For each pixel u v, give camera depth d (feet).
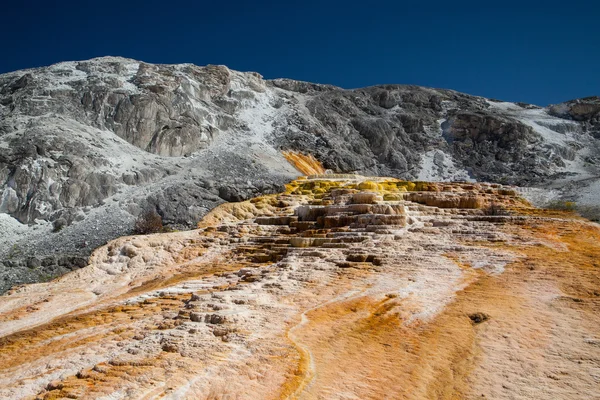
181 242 57.16
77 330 30.81
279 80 168.86
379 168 128.36
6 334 36.24
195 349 21.75
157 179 82.69
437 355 21.30
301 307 28.81
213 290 36.24
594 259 34.53
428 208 57.52
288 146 118.93
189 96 115.96
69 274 52.08
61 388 18.97
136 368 20.04
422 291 30.45
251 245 53.62
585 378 18.28
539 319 24.31
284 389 18.16
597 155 134.31
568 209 65.26
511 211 58.49
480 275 33.12
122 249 55.16
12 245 61.11
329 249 43.24
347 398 17.69
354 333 24.29
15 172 71.46
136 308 34.81
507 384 18.39
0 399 18.88
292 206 71.31
